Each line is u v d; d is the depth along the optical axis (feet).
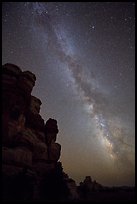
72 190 83.87
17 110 94.79
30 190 68.13
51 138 111.65
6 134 86.94
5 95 91.86
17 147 88.89
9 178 68.03
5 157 80.84
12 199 60.03
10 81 95.35
